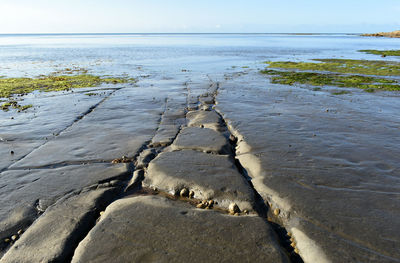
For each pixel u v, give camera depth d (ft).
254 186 21.04
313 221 16.52
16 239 15.62
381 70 88.53
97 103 47.44
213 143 28.30
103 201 19.10
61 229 15.90
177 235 14.84
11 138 31.19
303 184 20.74
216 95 53.67
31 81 70.54
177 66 106.52
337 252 14.03
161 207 17.39
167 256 13.44
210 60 130.31
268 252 13.75
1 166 24.35
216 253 13.65
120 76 80.59
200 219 16.20
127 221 16.02
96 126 35.32
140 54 168.96
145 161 24.97
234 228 15.43
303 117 38.60
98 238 14.73
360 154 26.17
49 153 27.04
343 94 54.80
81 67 103.96
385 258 13.62
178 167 22.90
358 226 16.01
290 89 60.13
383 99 50.24
